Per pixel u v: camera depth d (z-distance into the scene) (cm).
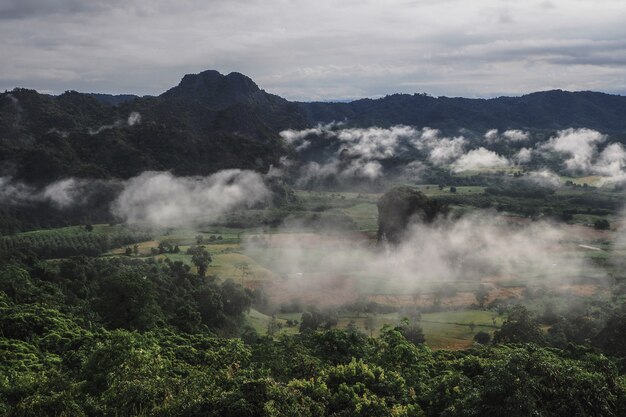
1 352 7000
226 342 8981
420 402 5738
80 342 7700
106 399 5231
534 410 4750
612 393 5266
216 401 4916
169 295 12356
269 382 5178
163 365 6406
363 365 6325
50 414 4919
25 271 11681
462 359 7088
